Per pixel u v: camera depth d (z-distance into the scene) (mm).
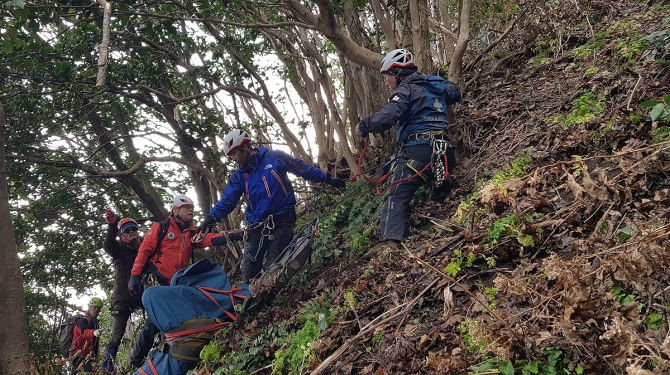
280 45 7406
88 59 6762
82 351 6586
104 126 8602
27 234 8484
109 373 5871
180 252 5559
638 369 2061
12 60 6184
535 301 2953
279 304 5168
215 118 7672
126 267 6262
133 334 8336
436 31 8500
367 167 6344
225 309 4961
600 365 2436
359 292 4215
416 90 4586
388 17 5926
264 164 5293
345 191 6621
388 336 3482
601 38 6004
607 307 2455
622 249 2783
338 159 7148
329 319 4098
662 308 2506
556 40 6488
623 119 4051
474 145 5383
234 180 5445
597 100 4730
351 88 6555
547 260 2643
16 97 6852
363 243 5176
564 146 4281
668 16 5566
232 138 5203
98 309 7258
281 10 6027
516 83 6176
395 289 3930
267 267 5293
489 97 6121
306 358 3857
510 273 3398
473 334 2668
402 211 4520
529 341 2611
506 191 3465
